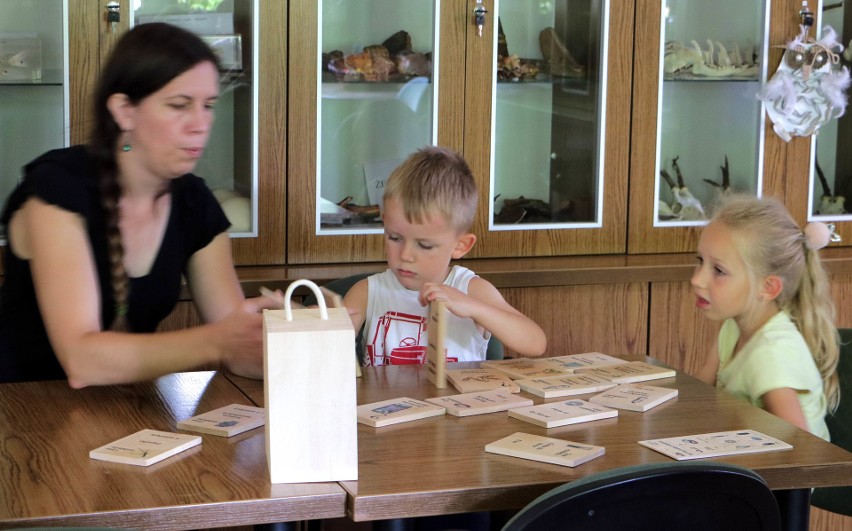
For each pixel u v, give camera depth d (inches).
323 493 42.7
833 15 110.4
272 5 93.4
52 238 57.4
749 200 70.2
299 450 43.7
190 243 67.8
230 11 93.5
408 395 58.2
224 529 65.4
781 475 47.3
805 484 47.8
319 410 43.6
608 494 40.8
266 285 90.0
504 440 49.4
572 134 105.2
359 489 43.2
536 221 104.8
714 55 108.2
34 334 63.3
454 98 100.3
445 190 69.7
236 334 54.9
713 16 107.9
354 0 97.3
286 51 94.5
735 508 43.9
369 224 100.1
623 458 47.9
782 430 52.8
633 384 60.8
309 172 96.7
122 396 56.5
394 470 45.6
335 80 97.4
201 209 67.6
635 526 42.5
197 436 48.9
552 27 103.6
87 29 89.1
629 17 104.1
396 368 64.6
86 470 44.8
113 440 49.0
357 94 98.3
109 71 58.4
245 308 55.4
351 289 75.5
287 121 95.4
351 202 99.6
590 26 104.7
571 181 106.0
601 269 99.3
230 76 94.0
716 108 109.0
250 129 94.5
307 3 94.4
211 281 68.7
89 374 55.4
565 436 51.1
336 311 47.1
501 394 57.7
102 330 63.7
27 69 89.0
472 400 56.1
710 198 110.1
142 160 60.3
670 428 52.7
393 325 73.8
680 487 41.9
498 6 100.7
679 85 107.5
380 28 98.7
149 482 43.5
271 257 96.7
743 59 109.1
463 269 75.5
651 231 108.0
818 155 112.3
